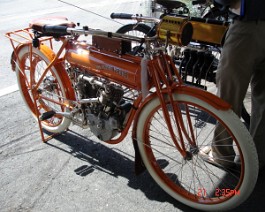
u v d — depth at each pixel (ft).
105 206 7.44
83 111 8.39
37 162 9.02
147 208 7.35
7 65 16.39
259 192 7.63
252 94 7.70
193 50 10.07
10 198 7.79
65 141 9.91
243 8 5.97
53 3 31.37
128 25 11.55
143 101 6.77
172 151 9.12
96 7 27.55
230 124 5.87
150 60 6.33
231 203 6.54
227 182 7.97
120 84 7.45
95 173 8.49
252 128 7.87
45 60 9.08
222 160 8.05
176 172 8.33
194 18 9.58
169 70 6.46
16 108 12.07
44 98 9.54
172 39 5.90
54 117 10.24
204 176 8.20
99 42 7.25
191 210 7.25
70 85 8.82
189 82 10.50
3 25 24.27
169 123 6.60
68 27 7.70
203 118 10.36
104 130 7.88
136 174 7.71
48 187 8.08
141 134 7.21
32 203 7.61
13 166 8.89
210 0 10.26
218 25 9.14
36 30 8.36
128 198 7.65
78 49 7.97
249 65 6.48
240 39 6.27
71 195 7.80
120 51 6.85
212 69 10.00
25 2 33.27
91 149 9.47
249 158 5.88
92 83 7.84
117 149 9.41
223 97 6.99
